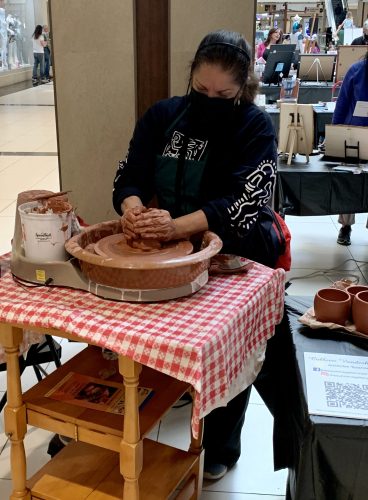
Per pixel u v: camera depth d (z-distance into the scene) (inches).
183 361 49.7
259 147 66.8
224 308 56.8
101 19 95.3
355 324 67.4
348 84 156.8
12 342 58.5
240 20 94.0
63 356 113.8
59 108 101.0
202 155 68.9
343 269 162.9
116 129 100.7
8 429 61.9
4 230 181.9
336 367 61.4
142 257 56.6
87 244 62.9
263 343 64.9
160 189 72.3
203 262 58.9
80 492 63.4
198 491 74.0
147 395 62.7
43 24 684.7
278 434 71.4
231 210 64.8
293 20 422.0
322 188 140.3
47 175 251.8
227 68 63.8
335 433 53.3
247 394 79.6
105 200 104.7
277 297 66.4
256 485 81.9
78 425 59.1
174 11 93.7
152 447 71.5
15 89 599.5
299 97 267.9
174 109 71.9
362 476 54.4
